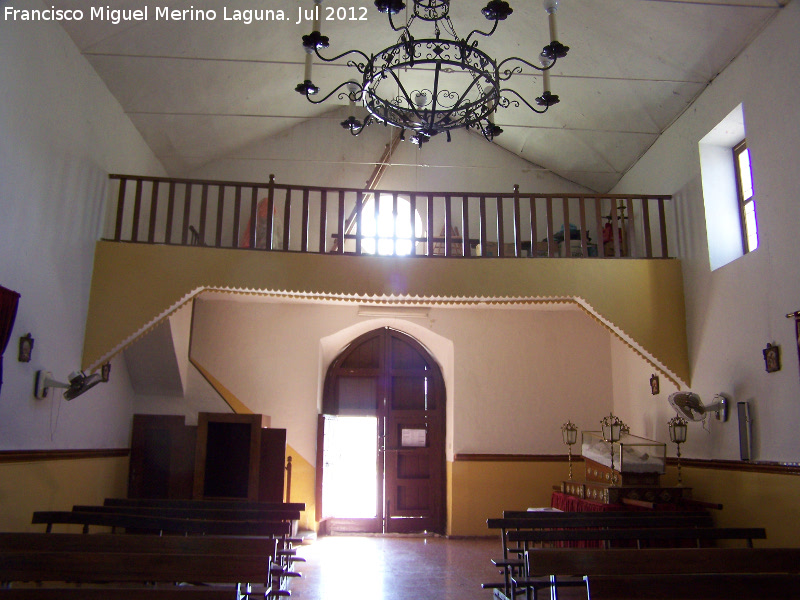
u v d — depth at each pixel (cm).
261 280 817
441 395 1150
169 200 823
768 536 655
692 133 832
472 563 822
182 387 995
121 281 798
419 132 557
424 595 649
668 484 872
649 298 846
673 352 834
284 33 872
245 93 966
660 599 350
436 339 1117
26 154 629
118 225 806
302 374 1067
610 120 948
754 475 684
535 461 1061
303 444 1049
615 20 766
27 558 379
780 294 648
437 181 1168
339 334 1102
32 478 671
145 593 322
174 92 876
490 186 1169
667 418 902
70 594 319
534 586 541
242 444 960
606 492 766
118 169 867
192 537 462
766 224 673
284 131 1159
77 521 591
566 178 1168
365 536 1061
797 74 627
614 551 411
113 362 909
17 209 618
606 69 853
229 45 832
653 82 833
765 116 679
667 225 896
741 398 717
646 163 975
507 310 1109
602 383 1091
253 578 374
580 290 841
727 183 808
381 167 1161
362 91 529
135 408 991
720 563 419
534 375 1088
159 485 968
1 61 580
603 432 894
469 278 840
